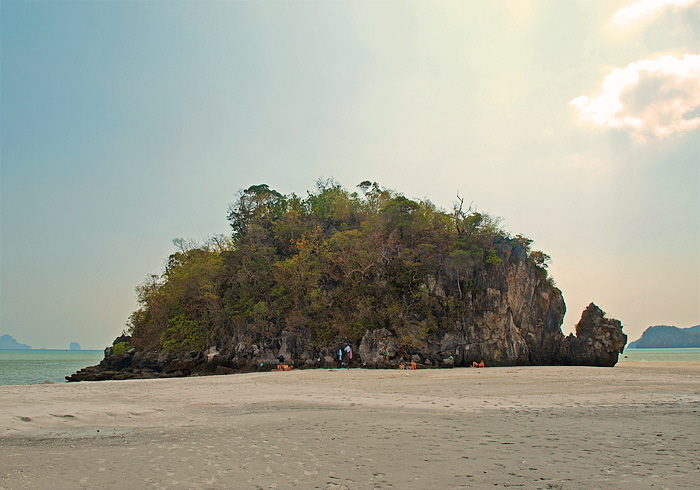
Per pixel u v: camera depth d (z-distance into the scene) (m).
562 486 9.43
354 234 80.56
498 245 80.81
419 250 80.81
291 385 35.38
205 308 81.81
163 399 26.11
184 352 81.31
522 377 40.28
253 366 71.94
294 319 73.31
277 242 89.69
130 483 10.02
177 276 82.50
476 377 41.19
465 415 19.25
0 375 87.31
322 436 15.04
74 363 155.50
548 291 83.88
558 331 82.75
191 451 13.12
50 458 12.42
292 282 77.00
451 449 12.87
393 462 11.52
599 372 46.94
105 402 24.61
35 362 163.62
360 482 9.88
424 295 75.50
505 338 76.81
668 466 10.89
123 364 86.19
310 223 90.12
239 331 77.88
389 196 94.75
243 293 78.75
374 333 69.38
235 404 23.89
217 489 9.52
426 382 36.59
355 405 22.95
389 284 76.31
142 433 16.25
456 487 9.45
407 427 16.45
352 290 75.94
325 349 71.94
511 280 79.31
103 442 14.68
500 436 14.61
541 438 14.21
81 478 10.43
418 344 70.44
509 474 10.34
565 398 24.80
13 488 9.73
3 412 20.38
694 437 14.26
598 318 79.81
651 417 18.23
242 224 96.88
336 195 99.50
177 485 9.83
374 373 50.03
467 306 76.38
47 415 19.92
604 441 13.73
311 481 10.00
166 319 84.94
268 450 13.09
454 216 87.06
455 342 73.94
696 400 23.59
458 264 76.69
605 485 9.46
